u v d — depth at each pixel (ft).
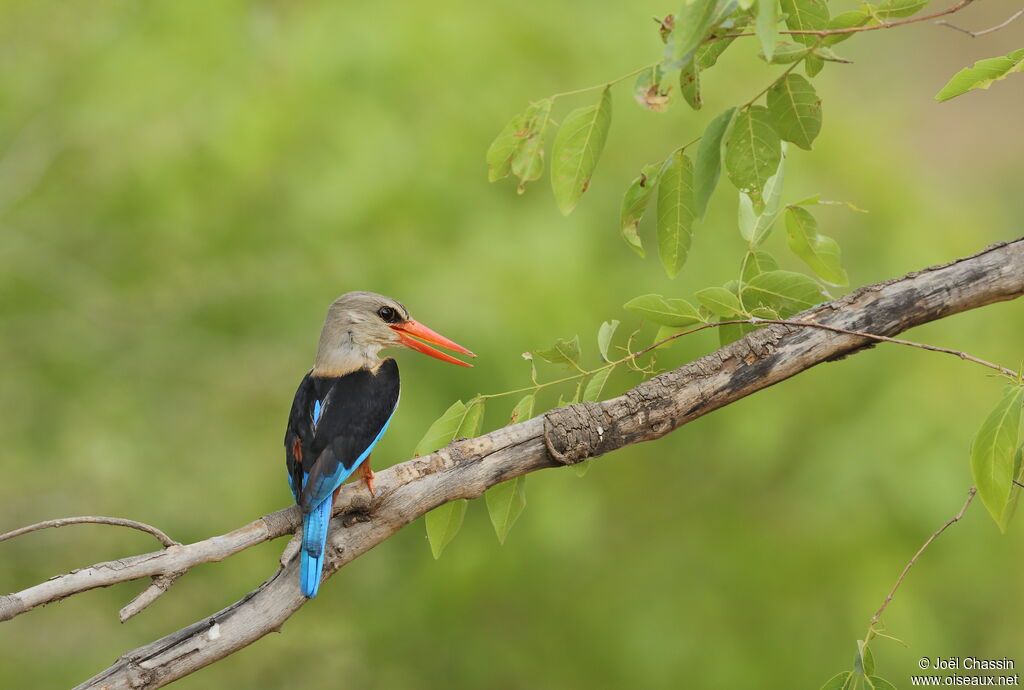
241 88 43.93
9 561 48.06
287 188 44.50
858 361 43.86
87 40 46.85
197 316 49.70
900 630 41.34
